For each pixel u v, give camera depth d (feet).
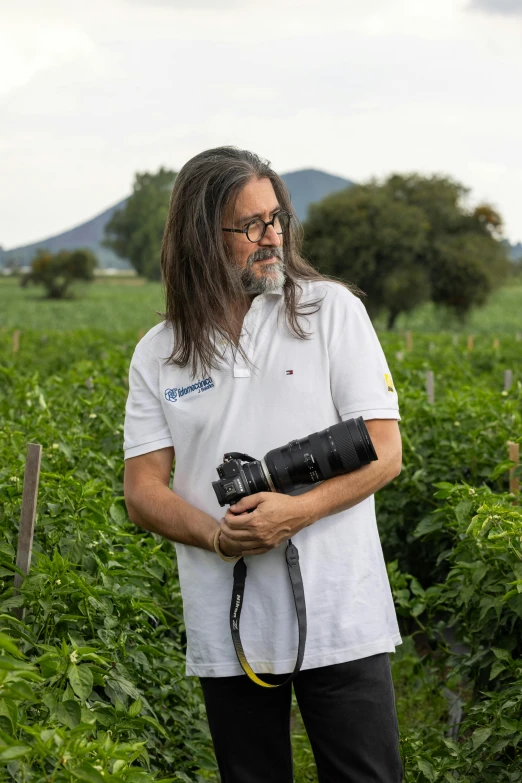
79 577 10.67
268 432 9.35
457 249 185.06
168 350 9.92
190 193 9.52
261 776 9.70
